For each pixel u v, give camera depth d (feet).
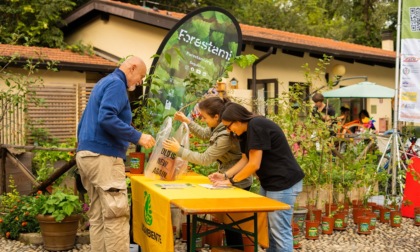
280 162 13.98
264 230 13.61
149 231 14.26
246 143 14.29
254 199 12.53
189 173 18.15
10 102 26.30
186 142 15.97
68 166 20.84
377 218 24.75
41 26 52.90
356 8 94.73
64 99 39.22
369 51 58.29
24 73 40.45
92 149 14.34
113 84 14.37
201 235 12.69
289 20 78.74
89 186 15.05
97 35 51.42
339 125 24.73
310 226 21.07
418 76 26.37
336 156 25.49
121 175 14.80
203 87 22.18
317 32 82.43
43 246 19.38
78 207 19.21
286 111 22.97
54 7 52.95
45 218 18.62
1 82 37.22
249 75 42.09
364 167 26.35
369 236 21.88
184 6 72.64
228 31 23.20
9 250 19.07
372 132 30.94
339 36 85.40
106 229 14.51
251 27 53.42
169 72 22.50
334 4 94.07
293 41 42.88
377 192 25.79
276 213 13.97
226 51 23.18
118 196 14.46
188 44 22.81
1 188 23.75
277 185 13.91
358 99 55.67
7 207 21.62
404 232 22.70
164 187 14.25
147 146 14.37
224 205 11.73
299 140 22.85
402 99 26.73
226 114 13.89
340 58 49.83
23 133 35.35
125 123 14.46
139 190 15.56
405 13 26.58
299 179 14.10
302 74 47.57
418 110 26.35
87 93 40.42
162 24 42.04
